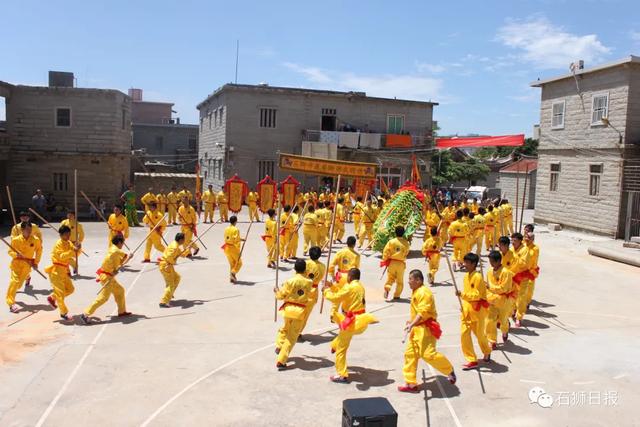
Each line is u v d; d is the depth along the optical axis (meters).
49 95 29.75
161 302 11.98
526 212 40.06
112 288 10.86
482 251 21.16
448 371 7.95
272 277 15.12
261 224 28.59
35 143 29.84
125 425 6.81
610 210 24.80
